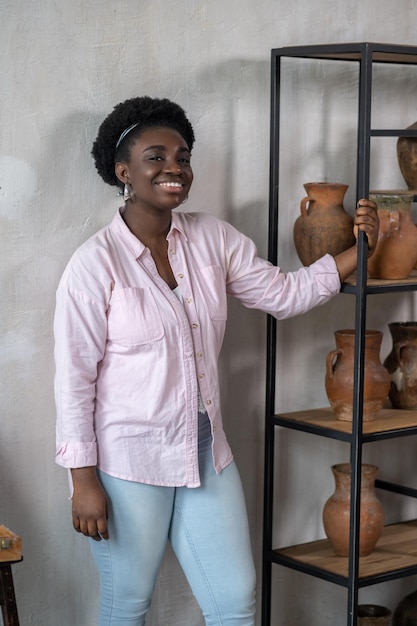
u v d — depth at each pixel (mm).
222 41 2615
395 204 2508
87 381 2141
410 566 2604
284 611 3002
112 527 2195
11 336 2416
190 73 2580
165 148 2174
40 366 2463
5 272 2387
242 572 2242
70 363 2115
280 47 2684
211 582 2248
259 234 2764
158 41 2518
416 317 3145
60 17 2369
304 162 2816
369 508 2633
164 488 2217
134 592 2230
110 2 2432
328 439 2996
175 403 2178
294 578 3004
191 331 2211
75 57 2400
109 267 2150
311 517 2994
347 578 2512
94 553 2273
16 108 2342
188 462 2205
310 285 2430
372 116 2922
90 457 2129
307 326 2906
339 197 2537
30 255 2414
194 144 2617
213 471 2250
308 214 2551
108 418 2176
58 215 2436
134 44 2482
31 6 2328
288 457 2930
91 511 2121
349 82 2859
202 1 2566
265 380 2852
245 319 2789
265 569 2770
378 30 2896
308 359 2922
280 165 2775
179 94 2574
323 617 3078
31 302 2430
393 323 2832
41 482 2500
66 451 2119
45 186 2408
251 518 2879
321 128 2828
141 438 2172
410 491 2920
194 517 2238
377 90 2918
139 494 2182
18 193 2375
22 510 2484
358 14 2848
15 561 1945
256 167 2727
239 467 2840
